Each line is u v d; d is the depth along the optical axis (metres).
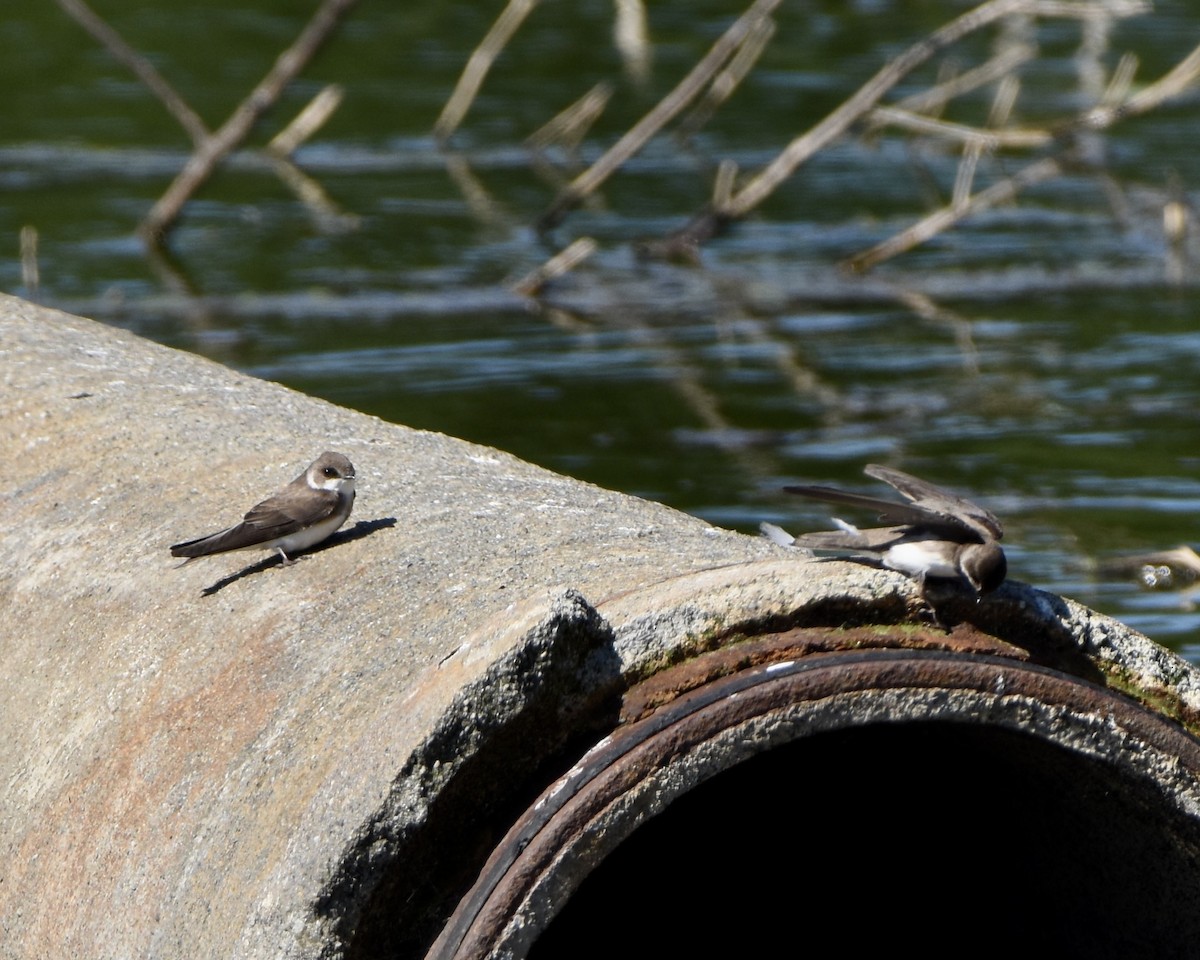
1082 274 29.50
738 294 28.22
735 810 9.60
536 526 8.24
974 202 28.53
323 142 38.19
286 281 28.27
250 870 6.48
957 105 39.84
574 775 6.38
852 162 37.97
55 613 8.37
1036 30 48.06
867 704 6.72
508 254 30.36
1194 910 7.44
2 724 8.09
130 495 8.99
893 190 35.53
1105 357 24.31
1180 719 7.25
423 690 6.48
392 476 9.07
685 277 29.16
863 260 29.31
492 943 6.23
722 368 23.83
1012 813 8.10
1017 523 17.36
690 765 6.50
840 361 24.30
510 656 6.29
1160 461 19.45
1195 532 16.98
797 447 20.08
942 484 18.67
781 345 25.22
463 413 21.33
